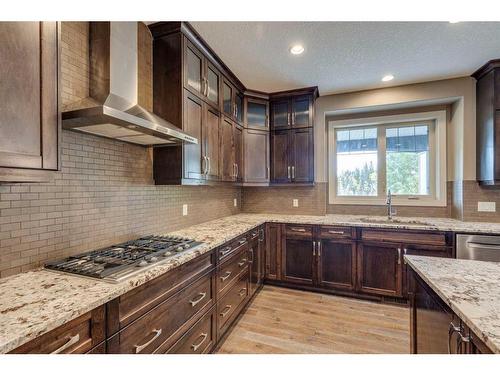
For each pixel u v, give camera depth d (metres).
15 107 0.92
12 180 0.92
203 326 1.71
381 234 2.74
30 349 0.77
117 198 1.80
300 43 2.21
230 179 2.89
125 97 1.69
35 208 1.29
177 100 1.98
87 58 1.59
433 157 3.32
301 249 3.07
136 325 1.15
